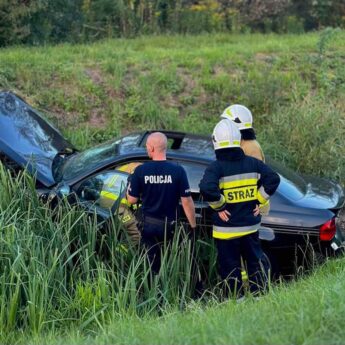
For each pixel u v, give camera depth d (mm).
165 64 16266
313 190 8914
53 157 9234
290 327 5168
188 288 7637
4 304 6898
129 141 9031
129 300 7184
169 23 21391
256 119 14266
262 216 8203
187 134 9289
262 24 22609
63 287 7270
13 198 8016
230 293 7543
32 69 15023
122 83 14992
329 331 5059
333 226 8297
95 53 16688
